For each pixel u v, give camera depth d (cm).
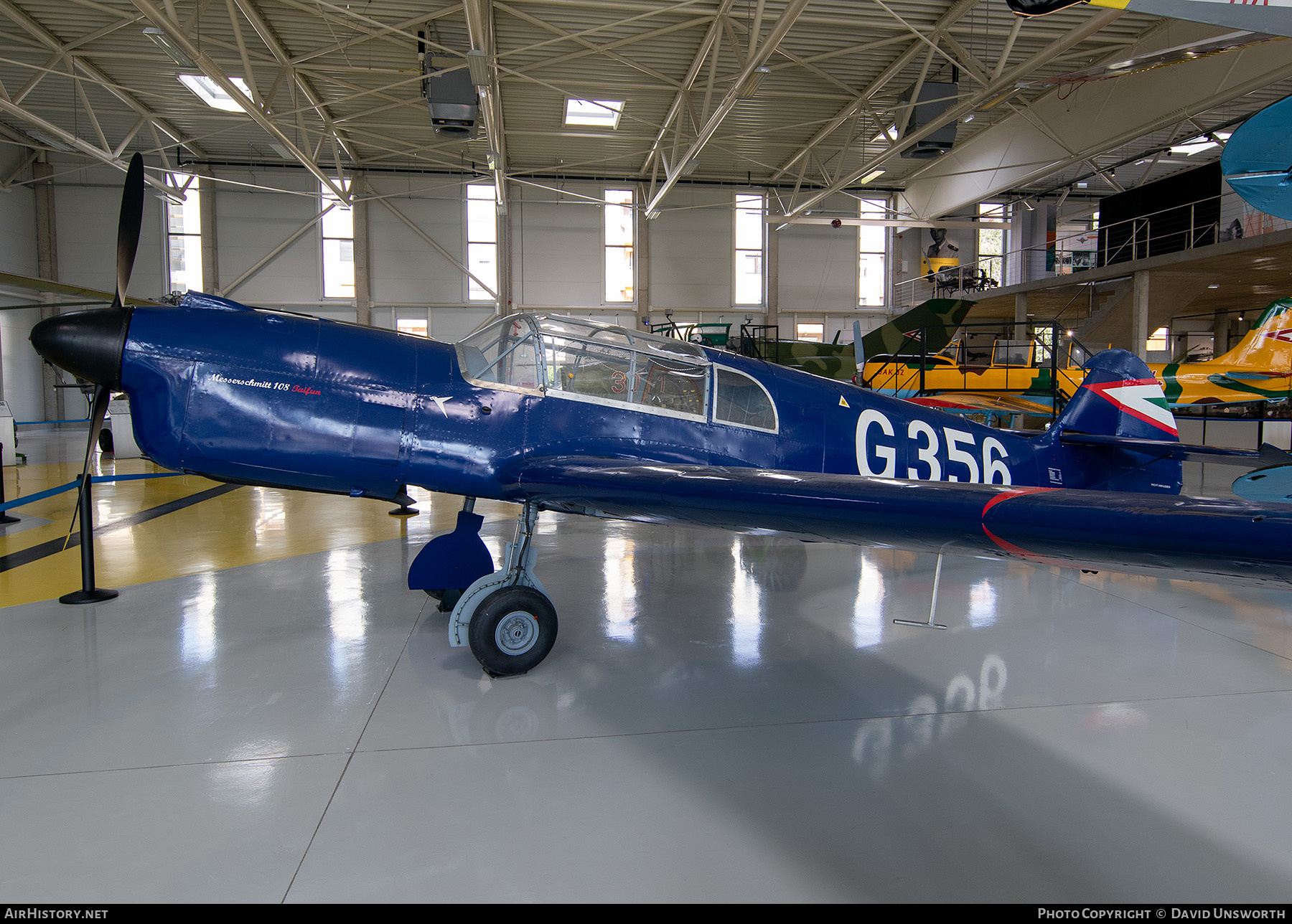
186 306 354
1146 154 1736
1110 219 1702
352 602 416
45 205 1864
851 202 2102
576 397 368
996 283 1930
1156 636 367
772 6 1104
